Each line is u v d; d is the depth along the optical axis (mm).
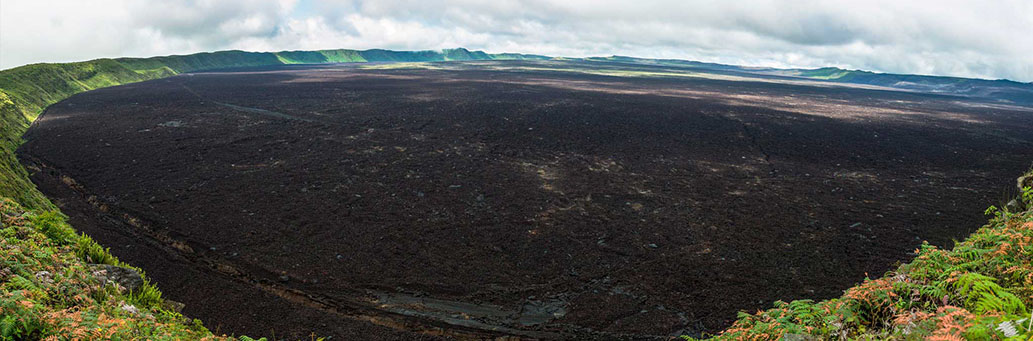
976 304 3432
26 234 8219
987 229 5691
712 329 8617
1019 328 2570
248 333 8266
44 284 5977
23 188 13000
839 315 4207
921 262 4715
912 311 3893
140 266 10461
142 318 6465
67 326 4926
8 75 41281
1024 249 4098
